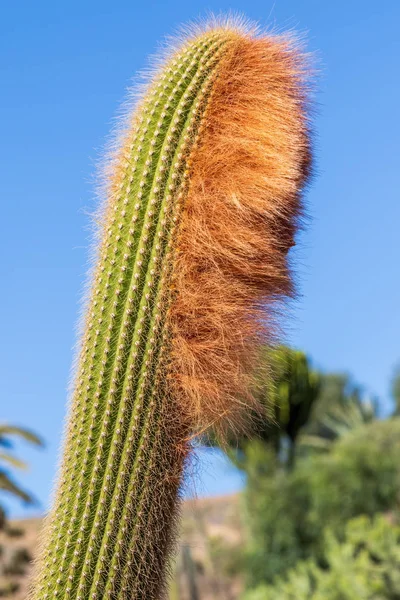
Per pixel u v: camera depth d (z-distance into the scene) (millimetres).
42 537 939
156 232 947
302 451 6211
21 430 2463
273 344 978
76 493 906
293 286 984
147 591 901
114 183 996
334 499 4414
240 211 957
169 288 941
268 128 977
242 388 956
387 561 2471
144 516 905
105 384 920
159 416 921
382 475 4488
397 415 8648
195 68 998
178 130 970
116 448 909
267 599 2945
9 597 2639
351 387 8484
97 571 893
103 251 957
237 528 5121
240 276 961
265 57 1016
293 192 967
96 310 938
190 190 959
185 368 936
